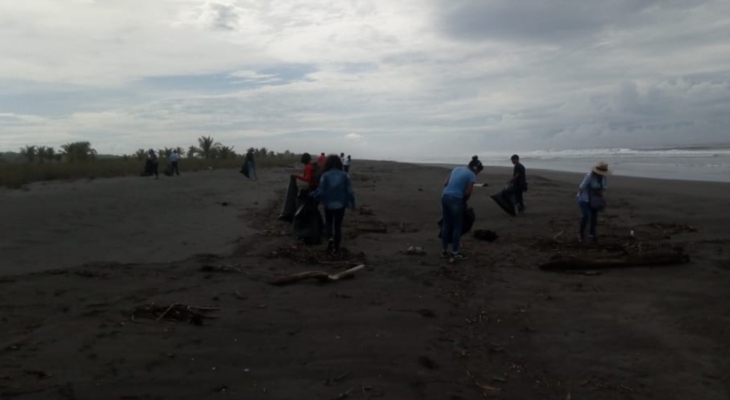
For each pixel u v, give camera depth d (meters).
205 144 65.81
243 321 6.55
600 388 5.11
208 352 5.52
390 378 5.11
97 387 4.58
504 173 45.12
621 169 45.09
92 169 34.94
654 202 19.41
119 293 7.55
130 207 17.20
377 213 18.12
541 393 4.98
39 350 5.32
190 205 18.72
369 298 7.75
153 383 4.73
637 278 9.02
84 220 14.11
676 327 6.65
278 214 17.11
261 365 5.28
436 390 4.93
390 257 10.64
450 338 6.30
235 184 30.11
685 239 12.25
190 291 7.79
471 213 11.23
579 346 6.16
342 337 6.16
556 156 97.75
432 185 31.67
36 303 6.91
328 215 10.82
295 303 7.39
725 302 7.48
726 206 17.55
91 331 5.93
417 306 7.43
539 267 9.76
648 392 5.04
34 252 10.22
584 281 8.94
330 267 9.68
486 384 5.12
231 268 9.16
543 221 15.79
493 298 7.97
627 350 6.04
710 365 5.59
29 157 48.00
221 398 4.53
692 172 39.62
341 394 4.72
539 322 6.95
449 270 9.59
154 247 11.18
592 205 12.11
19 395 4.35
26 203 17.11
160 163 47.56
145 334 5.93
